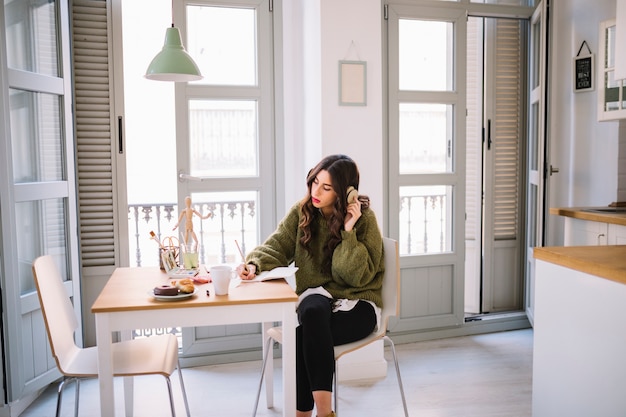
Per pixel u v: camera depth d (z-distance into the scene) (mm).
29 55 3004
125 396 2746
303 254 2572
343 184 2439
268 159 3635
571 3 3938
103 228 3416
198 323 2025
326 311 2248
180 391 3152
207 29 3521
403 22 3795
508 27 4336
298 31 3639
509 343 3932
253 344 3646
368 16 3307
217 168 3588
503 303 4523
